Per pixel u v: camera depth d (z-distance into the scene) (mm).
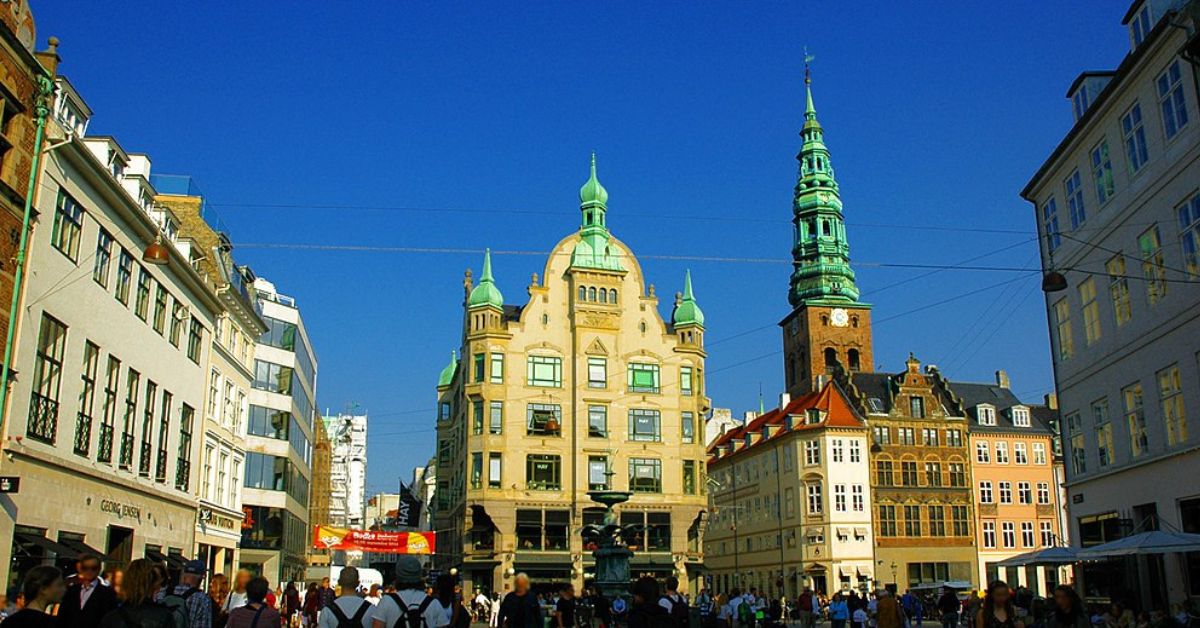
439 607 12305
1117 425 34719
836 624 41094
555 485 68938
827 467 85188
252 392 57844
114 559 33656
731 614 42469
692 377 73750
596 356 71750
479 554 67125
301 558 69750
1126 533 33844
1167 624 24938
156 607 10328
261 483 57750
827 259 120312
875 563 83875
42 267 26750
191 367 41062
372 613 11594
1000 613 13312
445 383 89500
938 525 86875
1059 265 39125
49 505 27656
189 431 41125
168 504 38312
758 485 95062
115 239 32094
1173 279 30547
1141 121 32156
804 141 126062
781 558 88875
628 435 71000
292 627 35906
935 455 88500
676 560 69500
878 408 89938
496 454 68375
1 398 24656
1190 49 28000
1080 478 37750
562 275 73375
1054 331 40000
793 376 121875
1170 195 30562
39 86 26547
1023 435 91875
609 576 36625
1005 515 89250
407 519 112562
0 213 24531
